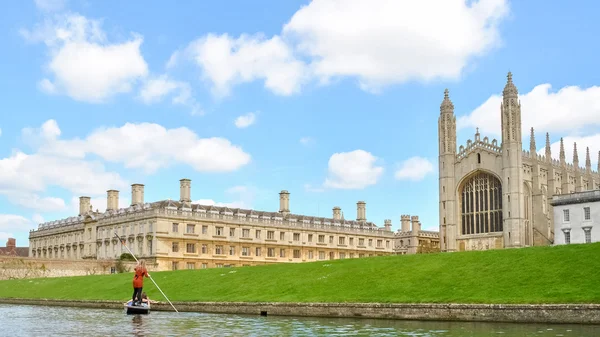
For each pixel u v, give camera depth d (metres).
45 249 159.75
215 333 37.50
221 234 130.50
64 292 76.06
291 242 142.38
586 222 89.50
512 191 116.62
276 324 42.44
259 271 67.81
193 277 70.44
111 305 64.56
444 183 127.81
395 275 54.59
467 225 125.12
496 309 41.47
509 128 118.62
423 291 48.53
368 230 160.25
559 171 133.00
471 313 42.47
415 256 60.81
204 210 131.88
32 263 106.25
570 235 91.38
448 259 56.38
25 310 61.47
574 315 38.59
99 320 47.53
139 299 54.00
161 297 63.12
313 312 49.44
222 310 55.25
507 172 117.75
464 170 125.62
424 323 41.44
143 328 40.97
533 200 123.75
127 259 123.25
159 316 50.84
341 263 64.19
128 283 73.06
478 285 47.28
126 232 128.62
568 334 33.28
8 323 45.72
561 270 46.28
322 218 156.50
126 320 47.31
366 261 63.12
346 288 53.59
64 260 109.81
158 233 120.06
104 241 135.00
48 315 53.59
